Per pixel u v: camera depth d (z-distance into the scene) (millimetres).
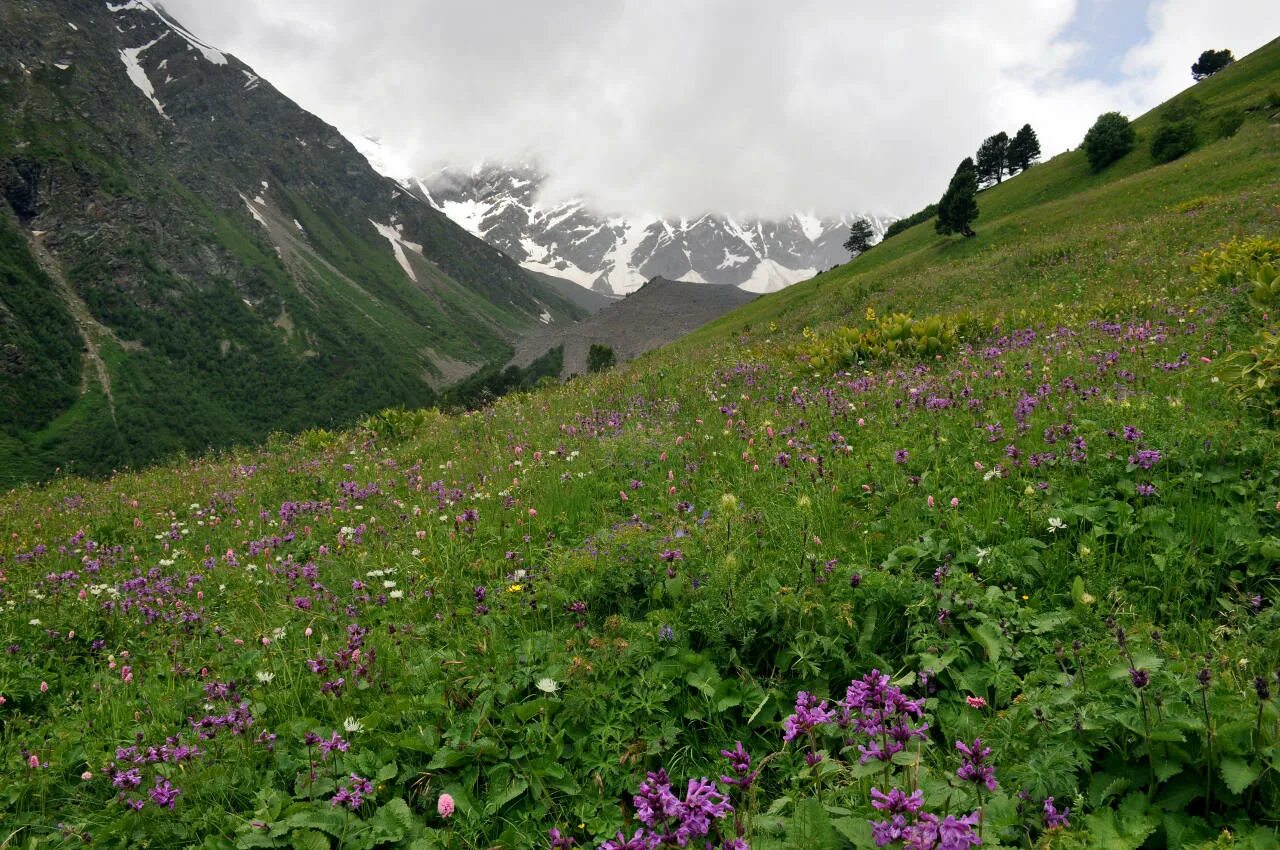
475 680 4766
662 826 2604
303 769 4375
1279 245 15562
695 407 12672
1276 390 7035
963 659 4391
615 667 4656
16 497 15938
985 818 3088
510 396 20469
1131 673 3486
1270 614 4355
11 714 5961
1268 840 2795
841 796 3359
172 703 5441
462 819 3936
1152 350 10297
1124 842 2971
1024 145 120750
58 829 4246
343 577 7340
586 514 7957
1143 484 5895
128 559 10078
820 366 14812
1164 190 49219
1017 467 6816
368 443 16141
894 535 6004
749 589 5035
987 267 33875
